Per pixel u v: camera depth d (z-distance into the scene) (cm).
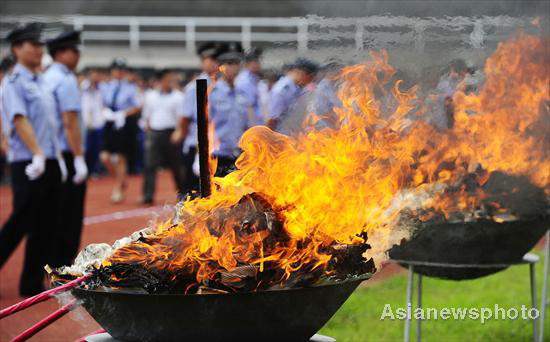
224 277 301
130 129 1553
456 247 500
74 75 841
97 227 1152
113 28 3011
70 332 606
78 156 834
